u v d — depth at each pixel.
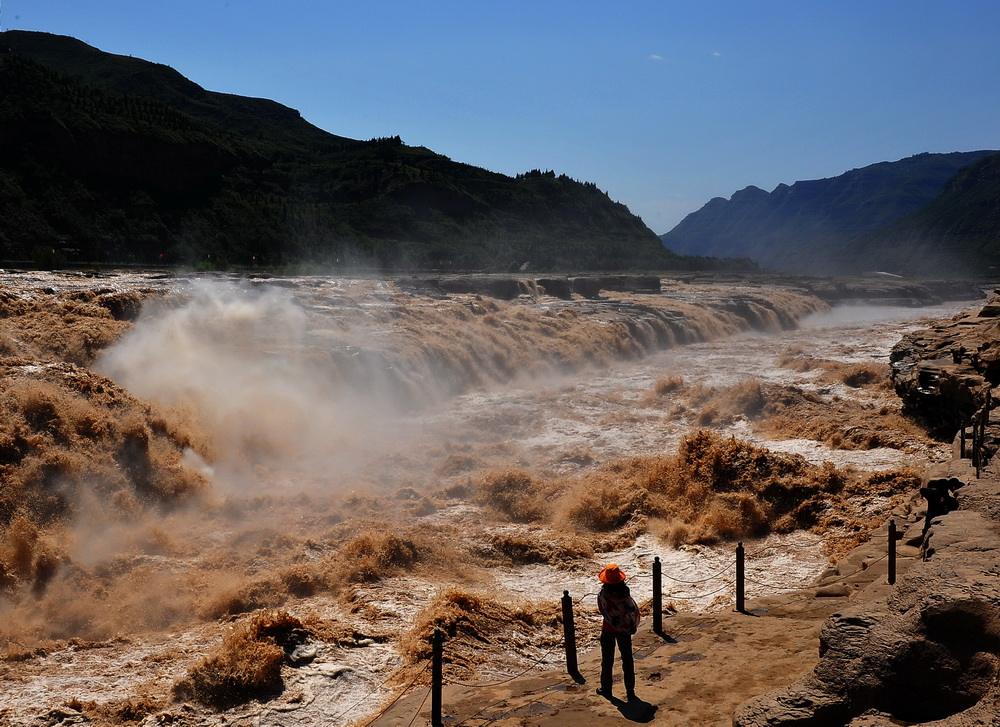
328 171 171.88
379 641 12.90
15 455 18.27
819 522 18.45
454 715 10.05
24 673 12.24
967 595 7.18
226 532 18.38
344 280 53.31
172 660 12.63
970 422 20.52
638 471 22.30
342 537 17.98
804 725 7.16
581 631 13.72
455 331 39.56
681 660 10.83
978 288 95.75
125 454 20.14
